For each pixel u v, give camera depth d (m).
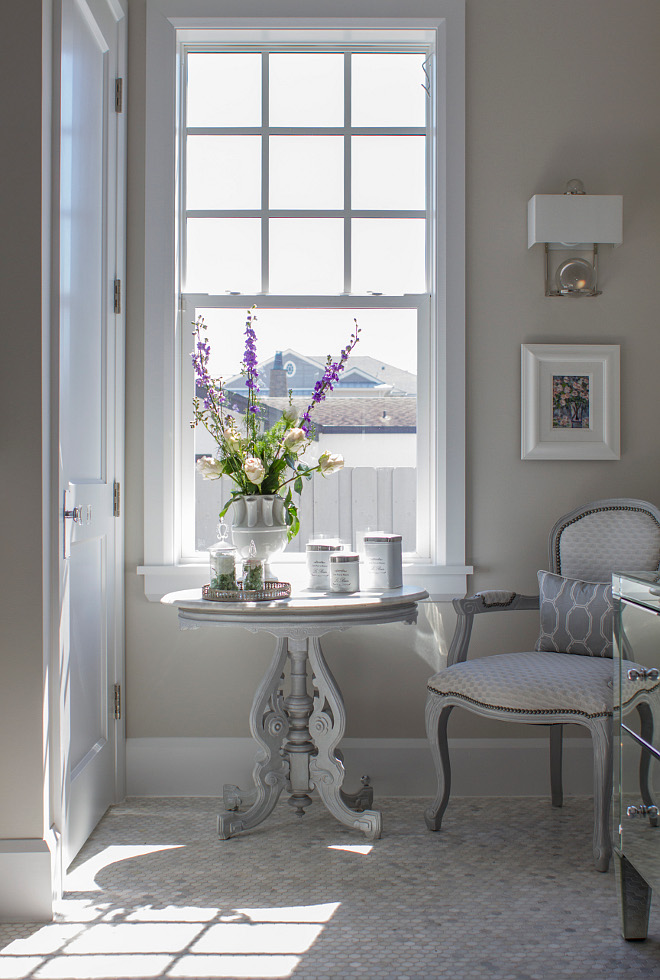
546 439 3.04
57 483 2.25
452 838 2.61
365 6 3.04
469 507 3.09
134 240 3.06
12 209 2.18
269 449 2.72
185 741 3.04
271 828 2.70
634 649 1.93
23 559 2.19
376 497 3.13
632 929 2.00
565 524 2.94
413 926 2.07
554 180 3.08
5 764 2.17
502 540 3.08
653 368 3.09
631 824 1.95
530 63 3.08
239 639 3.05
